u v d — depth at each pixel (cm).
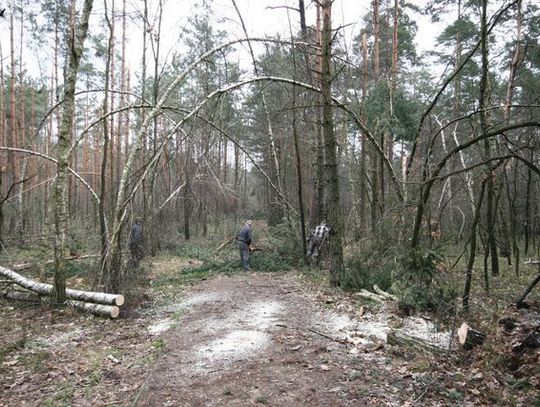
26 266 1377
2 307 915
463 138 1933
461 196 1595
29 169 2480
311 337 668
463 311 740
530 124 635
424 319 723
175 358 591
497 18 848
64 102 854
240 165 3378
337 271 1043
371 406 443
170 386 503
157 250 1877
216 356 595
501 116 1742
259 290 1073
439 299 766
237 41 1059
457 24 1591
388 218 1066
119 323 781
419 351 577
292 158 2472
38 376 545
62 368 569
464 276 1130
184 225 2403
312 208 1634
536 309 754
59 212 869
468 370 524
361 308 809
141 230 1181
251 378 518
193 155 1867
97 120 1070
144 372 546
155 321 791
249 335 687
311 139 1791
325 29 1049
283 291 1051
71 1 1546
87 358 605
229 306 896
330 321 756
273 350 612
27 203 2330
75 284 1085
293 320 772
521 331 600
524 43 1573
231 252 1844
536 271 1283
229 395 475
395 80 1608
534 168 657
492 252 1189
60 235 873
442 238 917
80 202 3178
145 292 1033
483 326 644
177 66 2083
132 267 1027
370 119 1506
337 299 912
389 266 950
